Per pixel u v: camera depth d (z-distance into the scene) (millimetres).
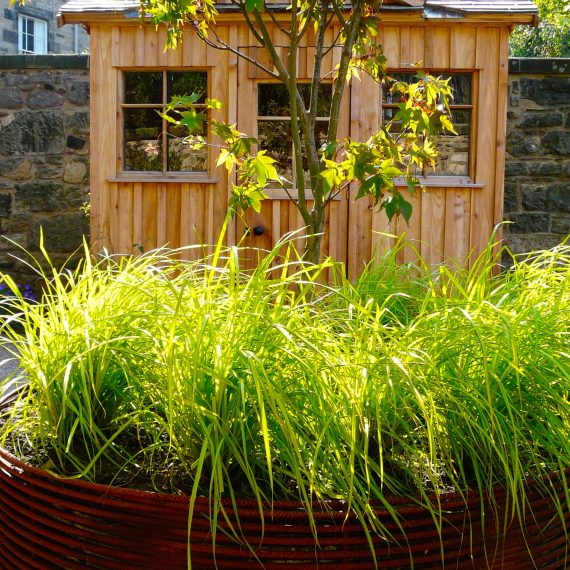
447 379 1962
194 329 1928
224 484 1814
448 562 1734
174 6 3535
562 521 1835
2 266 7961
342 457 1844
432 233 6242
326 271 6215
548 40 14945
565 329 2219
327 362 1810
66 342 2027
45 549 1803
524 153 7500
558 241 7535
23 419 2158
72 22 6207
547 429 1973
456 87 6266
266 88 6223
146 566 1690
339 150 6133
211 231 6309
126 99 6371
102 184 6359
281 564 1656
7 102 7867
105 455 2008
